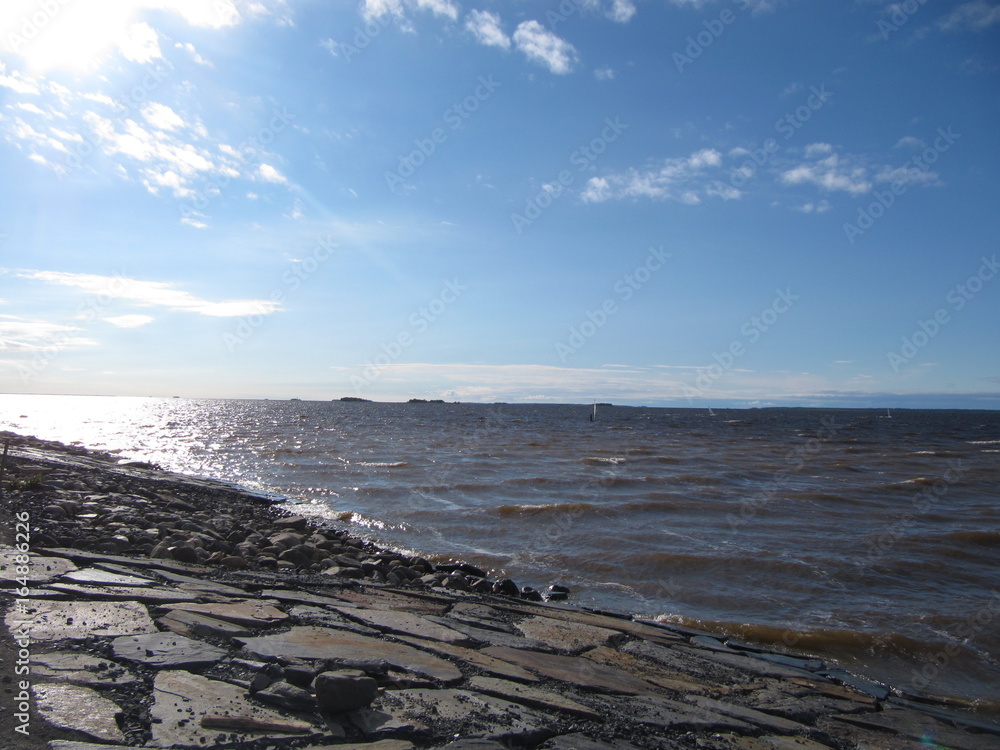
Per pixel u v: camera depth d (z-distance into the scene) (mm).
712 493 25328
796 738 6254
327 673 5328
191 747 4184
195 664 5547
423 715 5203
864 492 26516
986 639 10469
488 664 6895
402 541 16906
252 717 4680
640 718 6020
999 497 25906
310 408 189375
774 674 8383
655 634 9625
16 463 18172
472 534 17672
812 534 17969
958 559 15422
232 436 60750
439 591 11148
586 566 14469
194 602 7449
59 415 112062
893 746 6410
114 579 7930
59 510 12219
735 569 14188
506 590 11852
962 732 7020
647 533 17703
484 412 162625
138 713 4559
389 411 163000
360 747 4500
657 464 36781
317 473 31109
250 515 18219
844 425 106875
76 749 3953
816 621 11172
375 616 8172
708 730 6039
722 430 81062
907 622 11195
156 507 16109
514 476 29969
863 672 9234
